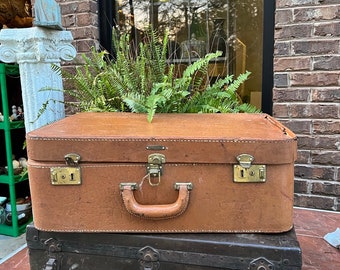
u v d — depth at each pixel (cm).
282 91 143
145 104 94
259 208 67
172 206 66
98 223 68
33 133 69
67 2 173
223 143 65
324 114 137
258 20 165
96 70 115
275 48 142
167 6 183
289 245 64
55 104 142
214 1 174
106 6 181
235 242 65
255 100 169
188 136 66
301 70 139
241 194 66
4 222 188
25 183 202
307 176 143
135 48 139
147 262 68
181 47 181
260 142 64
